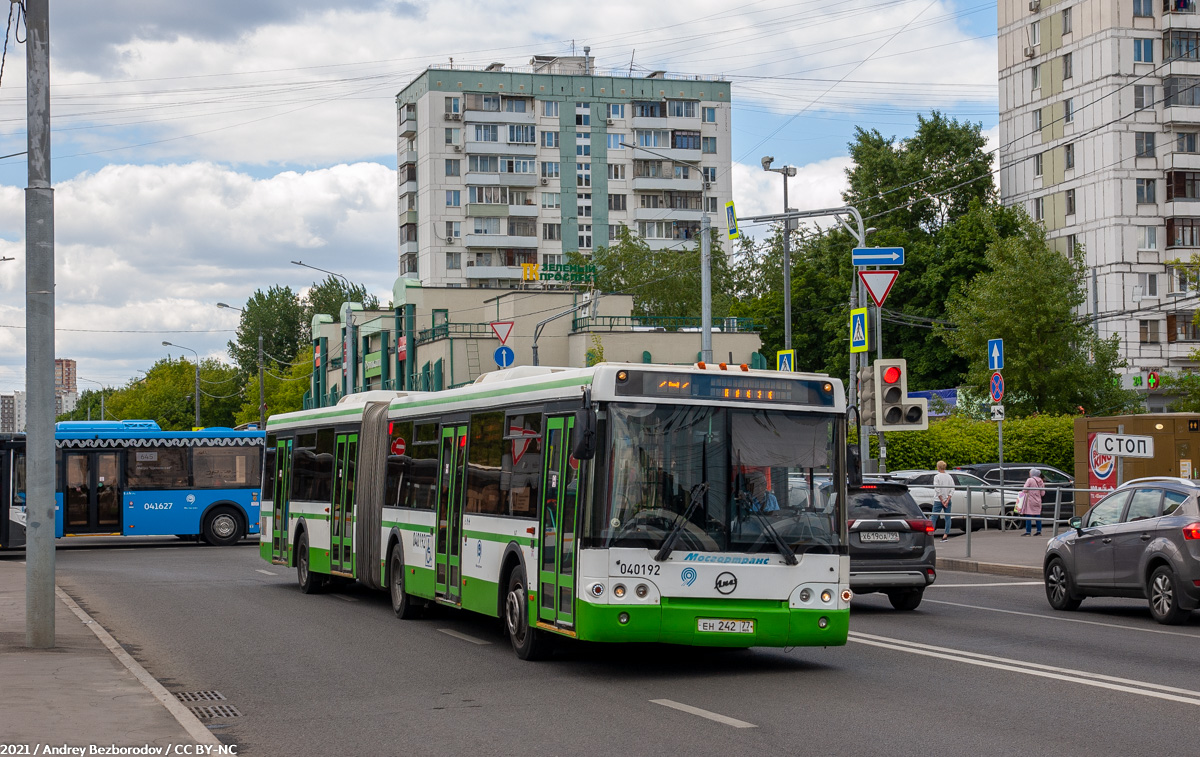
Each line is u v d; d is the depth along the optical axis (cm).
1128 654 1304
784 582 1142
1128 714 952
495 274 10262
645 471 1132
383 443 1838
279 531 2298
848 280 6875
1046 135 7412
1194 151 7038
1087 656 1288
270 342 14312
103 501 3456
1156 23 7006
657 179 10556
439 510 1570
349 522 1927
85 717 926
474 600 1430
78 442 3450
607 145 10512
